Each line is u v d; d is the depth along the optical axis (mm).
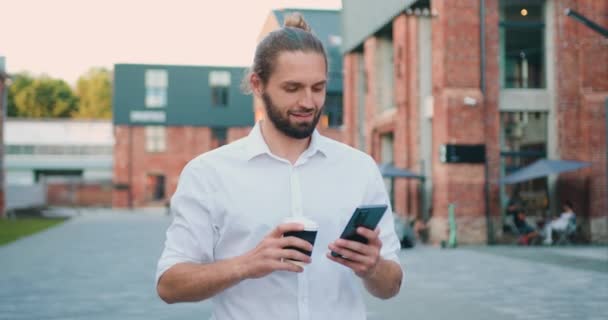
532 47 19453
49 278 11773
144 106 52406
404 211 21562
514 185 19219
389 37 24688
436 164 19234
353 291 2352
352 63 28000
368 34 24703
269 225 2236
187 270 2107
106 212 49281
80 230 27328
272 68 2125
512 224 18891
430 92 20859
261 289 2219
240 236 2252
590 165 18109
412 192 21141
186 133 52906
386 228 2408
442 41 18703
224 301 2266
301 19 2336
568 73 19297
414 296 9406
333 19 41844
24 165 60500
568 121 19266
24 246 19094
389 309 8359
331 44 41281
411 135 21047
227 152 2303
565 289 9984
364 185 2379
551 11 19406
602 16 19234
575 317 7723
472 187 18656
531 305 8562
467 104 18609
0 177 38594
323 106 2205
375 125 24609
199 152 53000
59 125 61281
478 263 13734
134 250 17906
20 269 13227
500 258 14766
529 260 14242
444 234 18609
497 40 19000
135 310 8453
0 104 38500
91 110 84250
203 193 2271
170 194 52781
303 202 2262
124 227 29719
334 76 41406
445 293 9656
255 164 2281
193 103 52781
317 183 2297
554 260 14203
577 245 18547
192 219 2260
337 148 2369
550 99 19422
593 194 18922
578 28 19266
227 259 2117
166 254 2236
